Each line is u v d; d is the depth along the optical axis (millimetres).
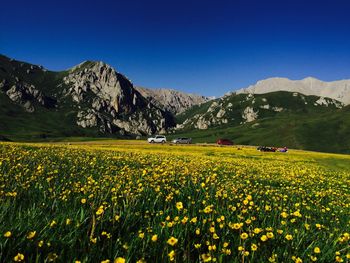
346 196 16047
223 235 6047
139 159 23391
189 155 40250
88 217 5953
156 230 5926
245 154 56625
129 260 4648
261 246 5691
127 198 7918
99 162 19344
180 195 9414
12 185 8805
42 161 16344
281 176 21734
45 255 4586
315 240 6457
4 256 4422
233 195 10188
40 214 6172
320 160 53188
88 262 4617
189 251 5070
